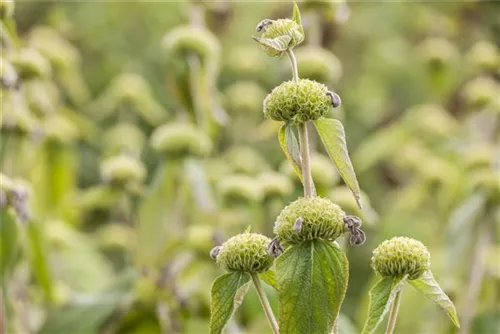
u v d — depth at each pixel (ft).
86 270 7.55
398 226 7.82
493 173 6.06
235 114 8.34
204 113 5.99
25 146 5.89
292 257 4.21
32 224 5.53
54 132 6.72
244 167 7.14
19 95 5.69
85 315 5.83
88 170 9.21
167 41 5.98
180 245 5.77
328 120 4.26
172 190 5.77
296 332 4.18
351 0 10.70
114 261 9.15
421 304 6.33
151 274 5.77
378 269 4.26
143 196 6.30
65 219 7.04
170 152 5.75
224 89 9.41
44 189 6.75
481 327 5.84
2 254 5.22
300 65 5.64
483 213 5.98
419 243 4.27
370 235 7.97
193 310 5.87
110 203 6.84
